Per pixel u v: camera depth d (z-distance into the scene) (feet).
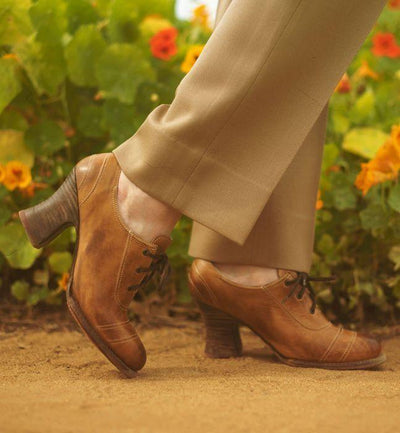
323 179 7.02
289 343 4.85
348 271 7.06
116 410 3.36
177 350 5.57
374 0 4.02
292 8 3.86
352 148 7.22
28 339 5.87
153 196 4.02
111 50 7.07
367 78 9.42
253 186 3.99
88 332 4.19
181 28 9.59
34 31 6.76
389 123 8.09
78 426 3.07
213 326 5.22
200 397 3.72
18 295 6.71
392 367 5.00
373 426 3.19
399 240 6.95
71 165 7.02
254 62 3.88
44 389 3.88
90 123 7.13
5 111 6.95
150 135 4.00
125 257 4.15
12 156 6.77
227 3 4.61
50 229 4.31
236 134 3.94
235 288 4.87
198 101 3.91
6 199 6.95
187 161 3.96
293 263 4.85
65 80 7.29
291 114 4.00
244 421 3.23
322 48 3.94
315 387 4.09
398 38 10.84
